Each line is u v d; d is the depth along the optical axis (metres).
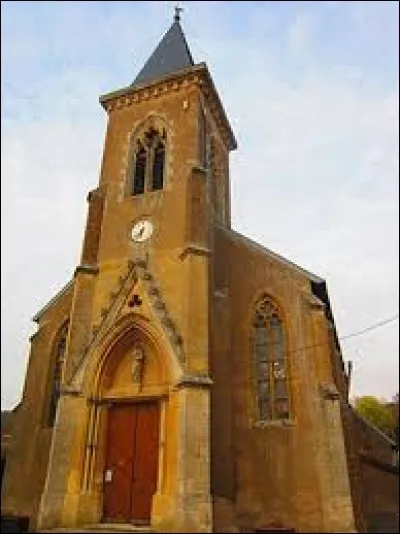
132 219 20.86
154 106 24.12
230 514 15.45
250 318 19.05
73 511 15.50
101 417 17.20
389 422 47.59
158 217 20.45
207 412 15.59
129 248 20.11
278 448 16.61
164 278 18.80
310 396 16.98
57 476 15.81
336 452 15.72
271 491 16.02
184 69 24.05
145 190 21.86
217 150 26.41
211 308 18.61
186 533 13.76
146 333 17.77
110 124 24.58
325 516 15.13
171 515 14.45
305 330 18.14
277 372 18.05
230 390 17.61
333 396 16.48
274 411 17.45
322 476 15.66
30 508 17.70
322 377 17.06
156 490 15.73
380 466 16.84
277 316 19.03
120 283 18.77
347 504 14.94
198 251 18.64
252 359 18.45
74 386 17.22
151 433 16.70
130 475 16.34
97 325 18.55
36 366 20.89
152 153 23.09
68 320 21.36
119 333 17.98
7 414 33.03
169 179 21.42
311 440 16.31
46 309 22.36
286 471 16.19
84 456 16.41
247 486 16.22
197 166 21.08
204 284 18.02
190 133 22.36
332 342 19.09
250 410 17.47
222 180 26.45
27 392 20.36
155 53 29.19
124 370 17.86
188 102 23.41
